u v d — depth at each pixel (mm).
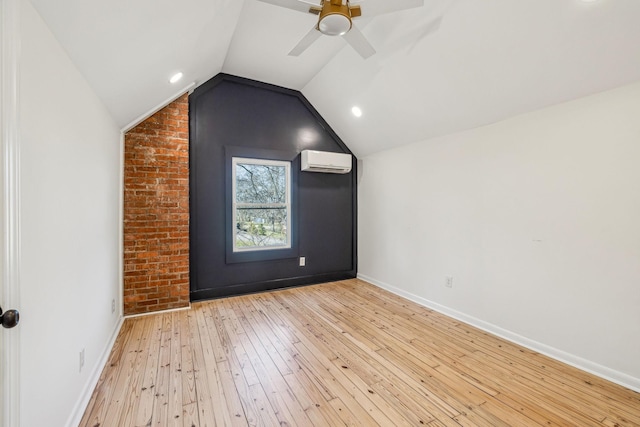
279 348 2371
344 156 4238
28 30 1073
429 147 3363
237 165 3791
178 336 2561
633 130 1859
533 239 2393
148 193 3023
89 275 1815
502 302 2619
